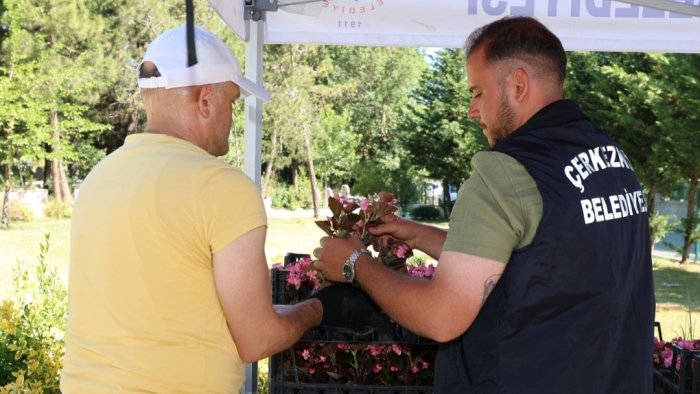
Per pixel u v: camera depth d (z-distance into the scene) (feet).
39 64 62.34
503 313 4.42
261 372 12.73
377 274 5.06
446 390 4.80
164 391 4.41
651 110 50.01
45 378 11.12
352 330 5.62
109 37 75.20
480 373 4.52
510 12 8.94
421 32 9.00
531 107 4.75
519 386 4.38
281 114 81.56
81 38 70.95
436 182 111.55
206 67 4.78
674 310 31.37
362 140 114.21
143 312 4.43
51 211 72.28
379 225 6.33
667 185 52.75
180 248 4.42
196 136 4.87
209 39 4.92
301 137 86.02
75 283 4.70
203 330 4.51
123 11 73.97
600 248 4.41
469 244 4.36
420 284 4.66
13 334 11.76
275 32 8.99
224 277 4.46
